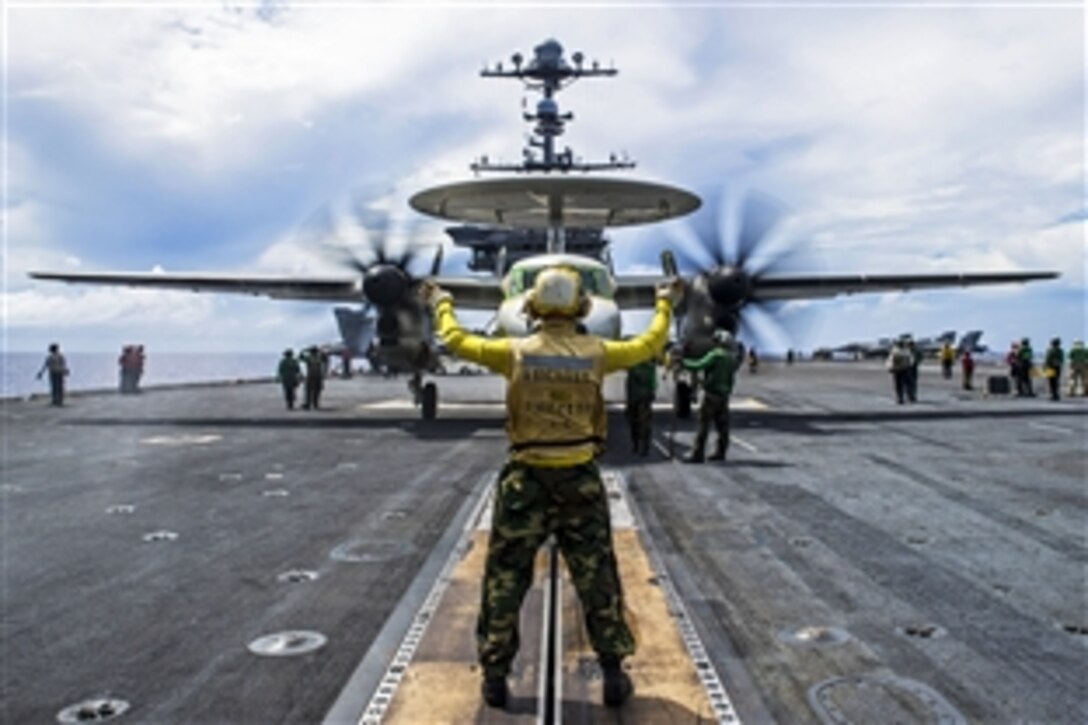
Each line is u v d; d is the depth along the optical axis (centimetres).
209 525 955
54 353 2908
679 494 1122
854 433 1859
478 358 482
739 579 726
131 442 1778
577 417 472
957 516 978
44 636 599
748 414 2348
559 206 2142
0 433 1967
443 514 999
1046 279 2405
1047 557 797
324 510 1034
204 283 2377
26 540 886
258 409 2714
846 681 516
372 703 484
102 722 466
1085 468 1339
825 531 905
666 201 2120
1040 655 555
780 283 2359
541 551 789
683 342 2078
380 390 3944
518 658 548
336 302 2500
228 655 560
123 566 782
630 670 528
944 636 590
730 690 502
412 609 646
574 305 482
